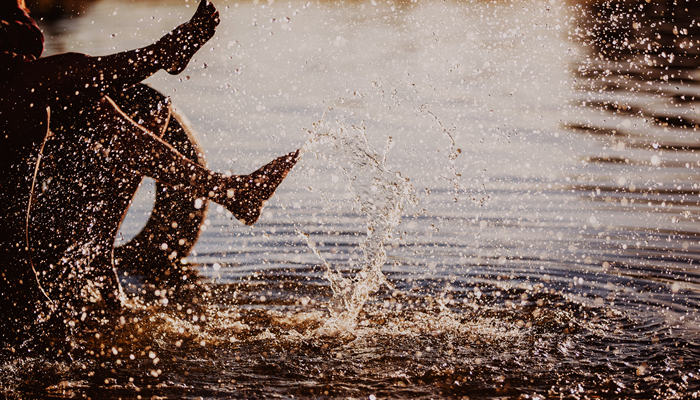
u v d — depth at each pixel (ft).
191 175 10.94
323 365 9.29
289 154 11.32
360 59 36.06
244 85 30.32
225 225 15.97
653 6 37.50
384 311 11.39
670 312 11.00
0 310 10.02
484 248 13.99
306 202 16.98
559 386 8.57
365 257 12.50
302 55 37.52
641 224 15.03
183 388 8.56
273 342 10.15
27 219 10.17
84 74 10.31
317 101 27.17
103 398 8.27
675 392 8.32
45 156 11.42
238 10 53.36
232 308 11.66
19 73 10.15
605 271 12.74
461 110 25.77
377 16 51.13
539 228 15.01
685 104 26.30
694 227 14.82
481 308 11.41
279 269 13.42
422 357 9.53
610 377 8.79
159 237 14.06
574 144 21.52
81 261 11.81
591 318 10.85
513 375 8.91
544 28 39.96
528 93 28.32
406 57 36.27
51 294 11.40
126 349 9.84
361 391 8.49
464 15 47.55
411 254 13.85
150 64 10.56
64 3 53.36
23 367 9.12
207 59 36.81
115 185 11.82
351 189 14.40
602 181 18.06
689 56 33.04
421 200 16.80
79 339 10.14
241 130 22.84
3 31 10.15
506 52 35.99
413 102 26.99
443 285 12.41
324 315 11.32
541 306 11.42
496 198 16.89
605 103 26.55
